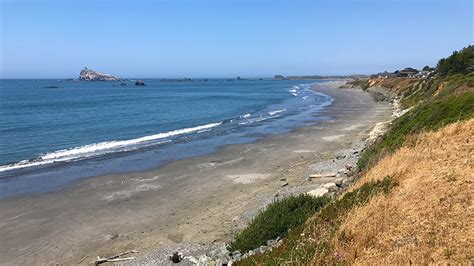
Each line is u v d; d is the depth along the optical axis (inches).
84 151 1248.8
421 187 373.1
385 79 4215.1
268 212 486.6
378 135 1096.8
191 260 489.4
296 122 1879.9
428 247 269.7
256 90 5757.9
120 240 585.9
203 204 724.0
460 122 586.6
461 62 1934.1
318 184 758.5
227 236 567.2
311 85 7657.5
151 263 502.3
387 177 436.8
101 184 873.5
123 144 1374.3
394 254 266.4
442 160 442.9
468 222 291.9
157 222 648.4
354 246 290.7
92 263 521.0
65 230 626.2
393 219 321.7
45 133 1599.4
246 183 848.3
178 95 4392.2
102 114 2326.5
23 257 542.6
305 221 423.8
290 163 1018.7
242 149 1232.2
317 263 274.7
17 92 4923.7
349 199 408.8
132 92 5098.4
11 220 669.3
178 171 975.6
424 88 2178.9
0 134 1547.7
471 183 356.5
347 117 2001.7
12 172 978.7
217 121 2039.9
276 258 304.7
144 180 900.6
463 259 246.8
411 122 802.8
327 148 1194.0
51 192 820.0
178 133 1628.9
